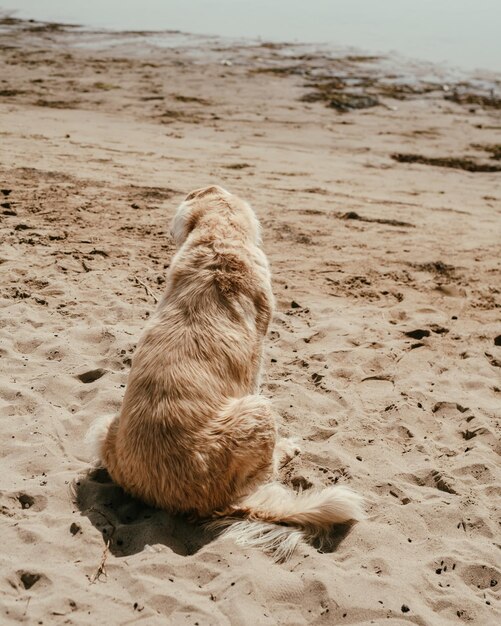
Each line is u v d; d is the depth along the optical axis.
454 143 6.48
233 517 1.50
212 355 1.57
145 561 1.39
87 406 1.87
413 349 2.38
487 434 1.91
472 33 13.56
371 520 1.58
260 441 1.53
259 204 3.94
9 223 3.17
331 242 3.41
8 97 6.89
